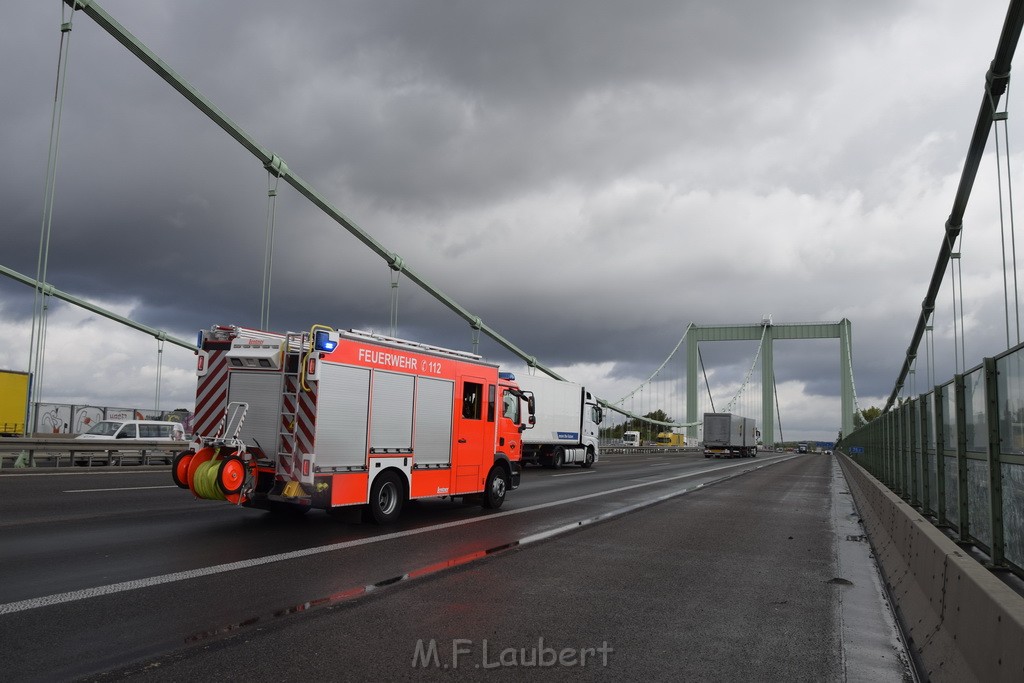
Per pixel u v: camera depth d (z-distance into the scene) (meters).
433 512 12.19
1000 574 6.53
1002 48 14.99
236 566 7.00
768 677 4.33
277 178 32.22
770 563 8.48
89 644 4.51
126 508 11.08
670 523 11.98
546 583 6.79
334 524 10.20
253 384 9.90
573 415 32.41
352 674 4.12
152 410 39.59
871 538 11.08
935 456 10.31
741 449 64.25
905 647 5.08
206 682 3.92
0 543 7.80
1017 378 6.04
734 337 116.62
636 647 4.84
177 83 27.83
